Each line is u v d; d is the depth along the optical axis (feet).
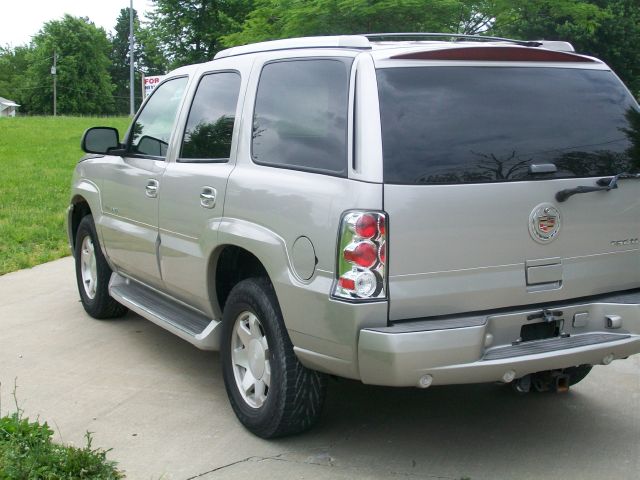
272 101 14.26
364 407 15.70
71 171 61.26
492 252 12.26
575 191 12.80
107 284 21.24
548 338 12.99
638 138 14.01
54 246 33.24
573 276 13.09
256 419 13.91
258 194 13.58
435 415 15.30
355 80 12.30
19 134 92.73
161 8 99.35
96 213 20.65
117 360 18.60
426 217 11.74
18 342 20.02
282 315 12.96
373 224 11.49
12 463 12.41
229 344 14.70
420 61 12.46
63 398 16.16
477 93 12.64
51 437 14.06
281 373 13.21
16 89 348.59
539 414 15.34
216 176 14.92
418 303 11.78
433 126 12.12
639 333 13.21
